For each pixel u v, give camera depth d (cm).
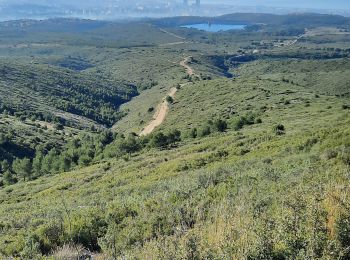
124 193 2633
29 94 17512
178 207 1263
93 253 1072
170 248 783
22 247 1180
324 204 824
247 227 811
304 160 2100
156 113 12812
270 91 11100
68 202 2731
